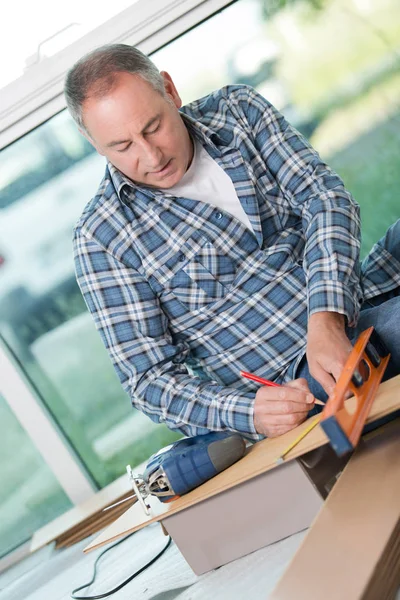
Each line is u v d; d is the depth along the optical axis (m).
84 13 2.41
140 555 1.79
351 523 0.95
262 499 1.21
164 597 1.30
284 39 2.44
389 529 0.89
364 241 2.54
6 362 2.57
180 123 1.49
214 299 1.56
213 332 1.58
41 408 2.59
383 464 1.10
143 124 1.40
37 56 2.42
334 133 2.49
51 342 2.59
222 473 1.29
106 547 2.09
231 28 2.44
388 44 2.43
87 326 2.59
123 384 1.55
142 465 2.54
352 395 1.23
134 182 1.57
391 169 2.50
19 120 2.47
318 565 0.88
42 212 2.55
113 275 1.57
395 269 1.64
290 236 1.58
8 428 2.61
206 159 1.59
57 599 1.76
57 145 2.52
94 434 2.61
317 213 1.46
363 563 0.84
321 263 1.38
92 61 1.42
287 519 1.21
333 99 2.47
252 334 1.56
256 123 1.62
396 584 0.87
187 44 2.45
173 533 1.29
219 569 1.28
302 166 1.56
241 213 1.58
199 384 1.46
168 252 1.56
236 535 1.25
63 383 2.60
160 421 1.50
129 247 1.56
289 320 1.55
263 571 1.14
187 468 1.29
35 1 2.39
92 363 2.60
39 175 2.54
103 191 1.60
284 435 1.29
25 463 2.62
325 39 2.44
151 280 1.57
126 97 1.38
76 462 2.60
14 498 2.63
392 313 1.38
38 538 2.51
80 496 2.61
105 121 1.40
